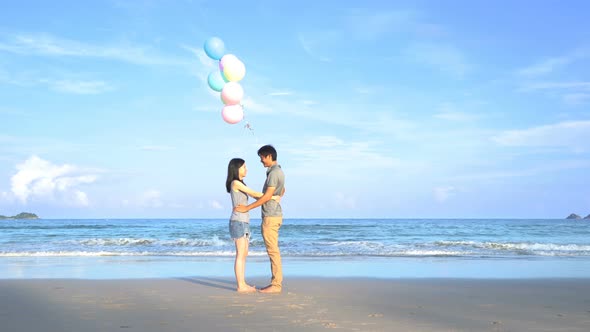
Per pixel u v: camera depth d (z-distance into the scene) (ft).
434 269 32.73
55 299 19.45
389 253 47.96
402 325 14.69
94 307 17.65
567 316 16.34
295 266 34.60
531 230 121.08
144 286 23.54
